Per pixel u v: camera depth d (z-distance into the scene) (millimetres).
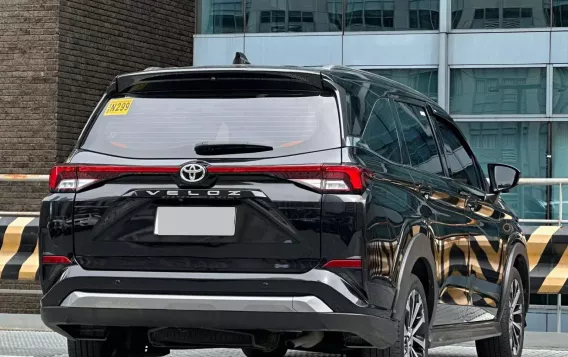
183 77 6246
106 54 20594
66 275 6199
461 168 7910
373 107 6523
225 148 6074
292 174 5961
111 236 6164
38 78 19547
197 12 20969
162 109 6285
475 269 7770
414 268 6840
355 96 6328
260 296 5945
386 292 6133
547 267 11125
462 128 19875
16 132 19625
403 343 6355
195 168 6023
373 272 5992
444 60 19891
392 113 6801
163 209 6102
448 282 7207
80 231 6223
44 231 6301
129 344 6918
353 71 6668
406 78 20109
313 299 5895
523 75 19672
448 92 19922
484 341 8570
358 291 5914
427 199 6879
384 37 20188
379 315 6059
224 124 6152
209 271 6027
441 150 7527
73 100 19828
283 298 5910
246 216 5992
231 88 6227
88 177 6230
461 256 7461
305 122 6090
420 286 6637
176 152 6145
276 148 6035
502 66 19750
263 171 5977
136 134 6258
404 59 20109
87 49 20141
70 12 19750
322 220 5914
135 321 6109
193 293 6027
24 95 19594
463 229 7520
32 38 19578
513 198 19172
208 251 6016
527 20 19672
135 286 6102
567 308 12852
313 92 6172
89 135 6359
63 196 6270
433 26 19969
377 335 6062
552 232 11117
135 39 21312
